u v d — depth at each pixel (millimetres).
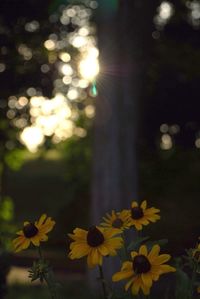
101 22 9844
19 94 11734
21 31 11312
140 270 1974
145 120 15078
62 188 20891
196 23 14727
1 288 7156
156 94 14945
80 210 16172
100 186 9914
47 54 12047
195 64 15047
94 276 9117
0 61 11320
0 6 10922
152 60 13547
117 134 9867
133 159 9953
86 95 13305
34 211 19469
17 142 12930
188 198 15766
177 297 2322
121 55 9797
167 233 14148
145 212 2455
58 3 11484
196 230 14328
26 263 12211
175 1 14172
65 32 12203
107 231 2135
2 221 14062
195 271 2291
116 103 9828
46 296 7500
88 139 16266
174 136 15500
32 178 21641
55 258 13031
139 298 2215
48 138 12875
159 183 16062
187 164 16234
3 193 14078
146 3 10133
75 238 2121
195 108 15172
